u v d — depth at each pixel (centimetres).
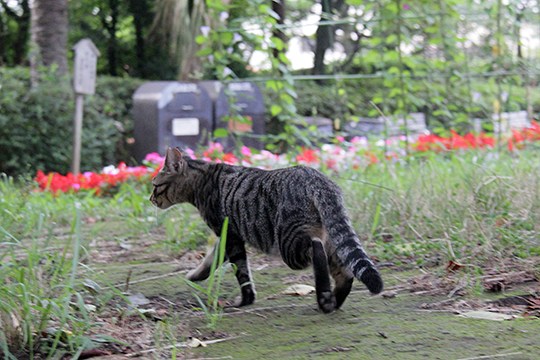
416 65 1136
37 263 518
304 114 2072
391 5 1077
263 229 521
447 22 1148
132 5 2812
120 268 685
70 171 1773
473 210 689
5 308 422
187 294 577
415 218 727
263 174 535
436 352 395
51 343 433
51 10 2000
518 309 473
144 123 1784
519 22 1145
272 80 1046
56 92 1794
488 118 1161
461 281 535
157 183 591
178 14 2212
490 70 1202
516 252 604
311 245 488
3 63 2958
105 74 2983
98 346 436
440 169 903
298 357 404
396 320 465
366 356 396
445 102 1231
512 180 768
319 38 1662
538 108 1502
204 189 567
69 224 959
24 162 1778
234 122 1096
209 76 2106
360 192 805
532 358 377
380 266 625
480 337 416
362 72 1563
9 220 751
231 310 528
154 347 439
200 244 773
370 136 1156
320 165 1012
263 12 1021
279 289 584
